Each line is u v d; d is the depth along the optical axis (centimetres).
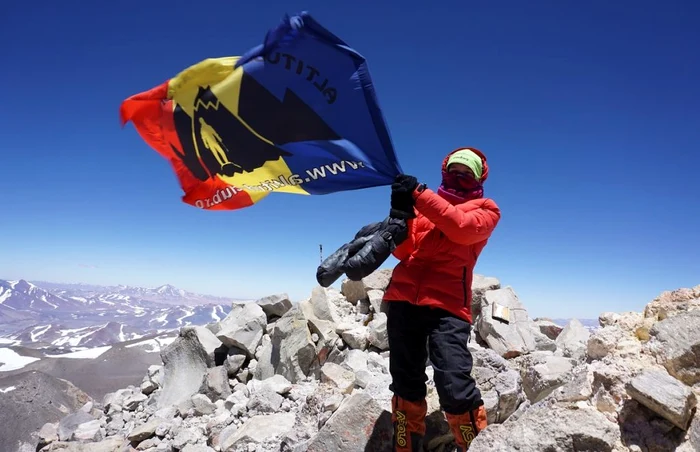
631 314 411
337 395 499
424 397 355
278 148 354
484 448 278
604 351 380
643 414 279
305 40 334
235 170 366
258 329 875
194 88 348
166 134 361
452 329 326
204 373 818
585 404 305
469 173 350
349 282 963
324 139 345
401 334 348
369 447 395
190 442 594
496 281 820
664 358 309
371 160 340
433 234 342
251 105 347
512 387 453
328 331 792
